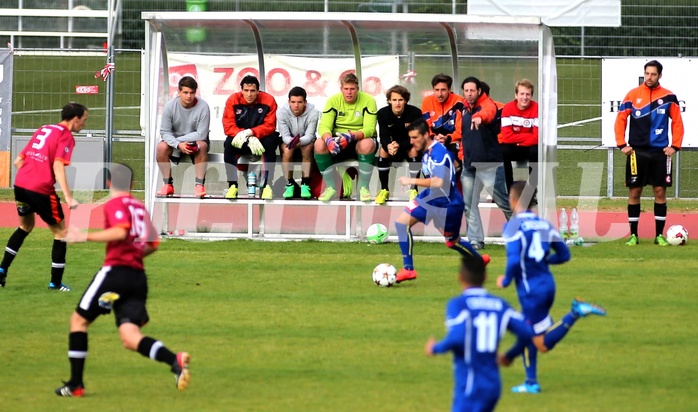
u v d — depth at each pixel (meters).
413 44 55.84
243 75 56.38
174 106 53.09
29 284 41.19
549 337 25.39
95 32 93.94
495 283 41.28
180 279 42.09
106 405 25.23
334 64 56.41
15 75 75.19
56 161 38.88
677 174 70.94
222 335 32.59
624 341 31.83
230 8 78.81
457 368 20.98
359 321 34.50
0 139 70.56
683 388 26.61
